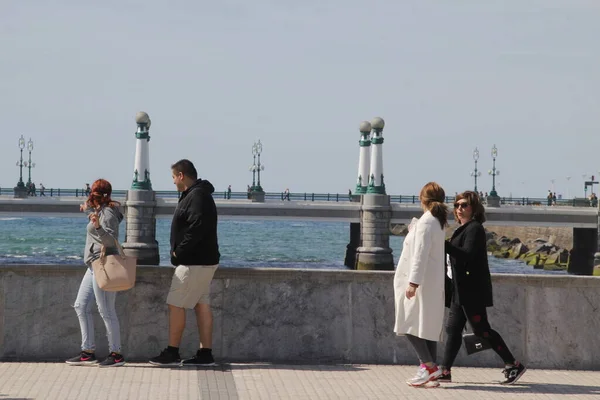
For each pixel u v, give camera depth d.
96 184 12.55
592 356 13.63
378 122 106.25
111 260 12.40
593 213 110.19
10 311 13.39
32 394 10.73
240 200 105.38
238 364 13.19
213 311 13.59
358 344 13.62
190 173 12.66
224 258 135.50
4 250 137.25
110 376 11.97
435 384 11.78
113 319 12.70
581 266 115.06
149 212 102.69
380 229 104.56
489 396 11.27
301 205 105.69
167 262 129.00
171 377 12.00
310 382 11.90
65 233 190.50
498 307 13.66
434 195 11.93
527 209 109.19
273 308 13.65
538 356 13.61
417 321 11.81
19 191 104.56
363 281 13.70
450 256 12.01
